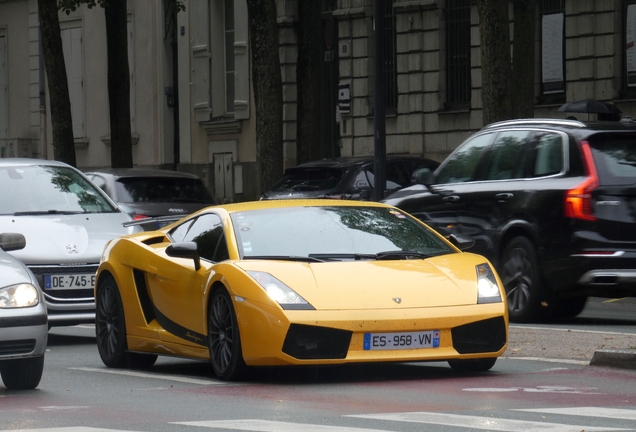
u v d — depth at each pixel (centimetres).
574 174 2384
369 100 5675
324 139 6031
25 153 7544
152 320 1909
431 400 1448
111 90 5119
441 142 5369
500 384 1591
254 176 6150
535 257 2423
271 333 1570
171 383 1706
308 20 4569
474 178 2612
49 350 2288
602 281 2330
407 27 5494
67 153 4947
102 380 1775
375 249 1752
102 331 2014
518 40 3484
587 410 1348
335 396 1497
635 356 1736
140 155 6856
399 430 1221
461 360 1697
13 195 2559
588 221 2341
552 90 4925
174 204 3322
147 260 1908
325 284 1614
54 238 2375
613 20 4694
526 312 2445
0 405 1512
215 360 1694
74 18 7200
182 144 6644
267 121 4175
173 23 6688
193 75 6556
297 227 1772
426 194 2694
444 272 1680
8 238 1772
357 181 3503
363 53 5694
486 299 1650
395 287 1625
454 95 5356
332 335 1572
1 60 7744
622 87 4706
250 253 1712
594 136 2386
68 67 7256
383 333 1583
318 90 4603
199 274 1753
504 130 2581
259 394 1530
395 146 5578
